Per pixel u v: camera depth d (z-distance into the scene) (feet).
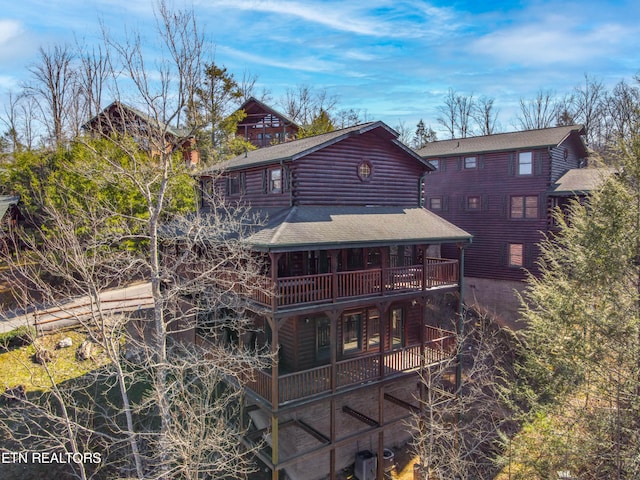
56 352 58.95
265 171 57.47
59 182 62.69
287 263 52.29
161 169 41.81
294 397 43.57
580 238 46.29
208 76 65.36
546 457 41.55
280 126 144.66
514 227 86.28
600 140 147.02
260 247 41.24
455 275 56.54
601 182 49.88
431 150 101.09
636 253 41.04
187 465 35.99
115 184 55.06
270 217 50.93
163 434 35.60
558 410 43.55
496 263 88.94
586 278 44.29
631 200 41.63
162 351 39.40
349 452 54.70
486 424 57.98
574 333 43.29
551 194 80.02
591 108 158.71
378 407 52.54
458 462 44.45
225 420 48.14
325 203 53.57
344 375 47.67
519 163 85.61
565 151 88.43
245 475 45.06
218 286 51.24
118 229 58.23
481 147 91.61
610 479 38.60
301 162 51.37
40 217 69.82
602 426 39.42
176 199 73.77
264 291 42.01
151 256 39.93
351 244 44.88
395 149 60.44
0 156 132.67
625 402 40.45
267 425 52.95
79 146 69.46
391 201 60.34
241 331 58.23
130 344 61.05
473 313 90.22
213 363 42.45
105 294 77.61
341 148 54.85
